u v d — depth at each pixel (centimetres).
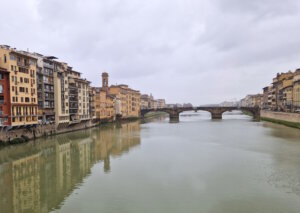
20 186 3456
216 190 3212
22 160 4969
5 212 2659
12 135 6550
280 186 3312
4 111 6306
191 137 8088
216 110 18175
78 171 4166
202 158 4991
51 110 8588
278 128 10212
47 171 4181
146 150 5931
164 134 8988
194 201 2875
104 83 17550
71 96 9888
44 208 2741
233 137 7881
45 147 6325
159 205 2775
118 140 7550
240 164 4466
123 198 2989
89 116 11800
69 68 10488
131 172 4075
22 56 6994
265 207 2689
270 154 5228
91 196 3059
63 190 3284
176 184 3469
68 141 7300
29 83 7281
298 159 4762
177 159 4947
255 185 3366
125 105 18475
